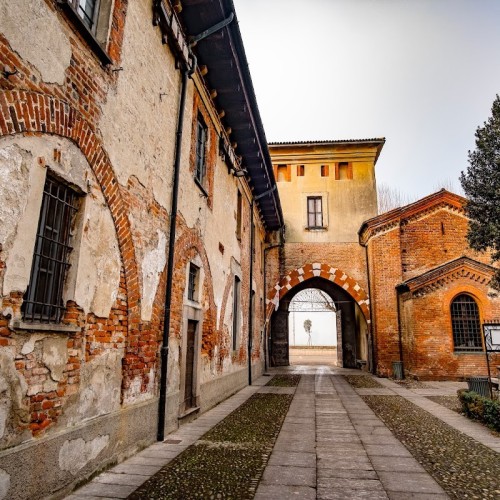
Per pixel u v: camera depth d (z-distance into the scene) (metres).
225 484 4.64
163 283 6.84
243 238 14.57
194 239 8.56
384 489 4.59
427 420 8.65
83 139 4.65
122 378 5.45
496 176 9.82
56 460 4.05
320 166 23.19
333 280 21.56
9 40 3.56
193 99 8.70
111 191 5.25
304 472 5.14
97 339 4.88
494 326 10.26
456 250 19.42
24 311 3.87
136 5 6.13
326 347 45.47
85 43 4.76
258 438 6.82
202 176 9.62
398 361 17.95
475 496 4.38
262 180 15.56
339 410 9.82
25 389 3.70
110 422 5.09
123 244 5.53
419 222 19.78
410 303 17.48
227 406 10.09
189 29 8.02
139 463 5.30
